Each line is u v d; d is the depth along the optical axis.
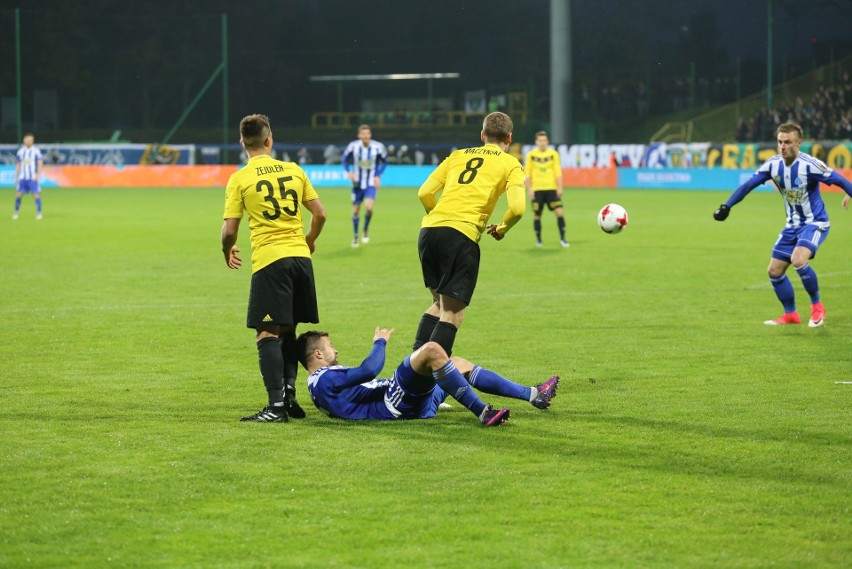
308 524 9.88
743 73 117.06
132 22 136.75
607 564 8.92
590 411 14.42
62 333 21.20
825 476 11.30
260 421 13.89
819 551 9.20
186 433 13.27
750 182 21.97
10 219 53.72
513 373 17.11
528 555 9.11
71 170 90.94
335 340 20.31
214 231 46.69
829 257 35.59
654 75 132.12
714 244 40.91
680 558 9.05
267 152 14.77
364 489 10.91
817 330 21.33
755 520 9.95
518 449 12.45
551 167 39.75
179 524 9.89
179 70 140.38
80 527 9.82
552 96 92.50
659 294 27.05
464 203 14.84
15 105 124.50
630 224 50.94
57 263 34.38
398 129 115.19
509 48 148.50
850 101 92.56
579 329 21.59
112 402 15.13
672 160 85.38
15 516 10.10
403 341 20.25
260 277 14.15
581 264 34.12
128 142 111.69
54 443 12.75
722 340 20.20
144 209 61.97
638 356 18.59
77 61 132.00
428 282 15.21
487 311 24.19
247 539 9.52
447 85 135.38
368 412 14.08
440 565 8.90
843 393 15.48
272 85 144.38
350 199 72.00
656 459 11.98
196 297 26.56
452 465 11.78
